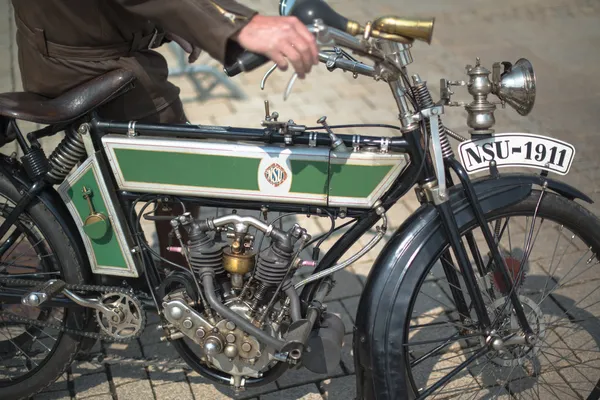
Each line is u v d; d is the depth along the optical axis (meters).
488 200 2.27
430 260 2.25
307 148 2.15
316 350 2.34
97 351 2.89
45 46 2.23
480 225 2.26
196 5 1.89
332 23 1.89
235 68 1.97
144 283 2.48
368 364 2.25
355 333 2.29
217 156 2.17
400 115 2.15
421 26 1.90
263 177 2.19
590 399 2.62
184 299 2.31
